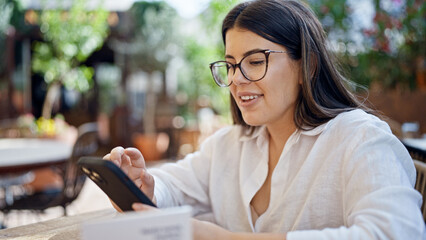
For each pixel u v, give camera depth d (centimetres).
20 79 721
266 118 100
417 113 363
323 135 99
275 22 96
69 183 262
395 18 350
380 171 81
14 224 317
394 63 365
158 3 788
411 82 370
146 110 741
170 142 643
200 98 781
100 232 51
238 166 119
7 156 254
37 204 262
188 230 53
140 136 642
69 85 638
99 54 868
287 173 104
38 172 405
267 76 96
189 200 124
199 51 585
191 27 755
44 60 608
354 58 357
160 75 823
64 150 280
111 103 867
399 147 88
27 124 502
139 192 74
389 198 75
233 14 101
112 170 72
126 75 817
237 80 98
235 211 116
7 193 311
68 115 838
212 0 366
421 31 353
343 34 354
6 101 670
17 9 641
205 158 126
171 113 805
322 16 350
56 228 111
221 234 78
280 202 101
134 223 51
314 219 94
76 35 592
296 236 75
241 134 119
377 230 71
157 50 794
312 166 98
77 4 586
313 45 101
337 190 93
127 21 780
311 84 103
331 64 106
